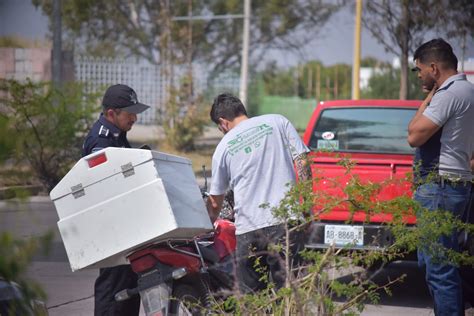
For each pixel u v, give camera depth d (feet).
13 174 24.49
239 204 47.70
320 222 64.18
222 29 312.71
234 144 48.19
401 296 70.59
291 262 39.06
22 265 24.09
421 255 49.85
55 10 183.52
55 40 183.93
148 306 43.88
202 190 53.16
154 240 42.39
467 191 48.67
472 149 48.88
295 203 40.04
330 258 36.91
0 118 24.00
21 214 24.77
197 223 43.57
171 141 232.94
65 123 136.67
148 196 41.96
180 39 271.69
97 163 42.70
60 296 68.80
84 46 296.71
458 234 48.37
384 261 38.86
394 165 65.82
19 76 209.46
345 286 35.76
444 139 48.24
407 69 209.97
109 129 49.49
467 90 48.29
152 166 42.06
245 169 47.73
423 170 49.11
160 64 263.70
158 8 295.07
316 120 78.89
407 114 77.05
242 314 36.45
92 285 73.92
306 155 47.75
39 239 24.82
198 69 270.05
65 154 138.82
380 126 77.10
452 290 47.34
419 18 204.85
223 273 47.91
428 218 39.78
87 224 42.60
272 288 38.24
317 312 35.19
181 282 44.88
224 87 292.20
